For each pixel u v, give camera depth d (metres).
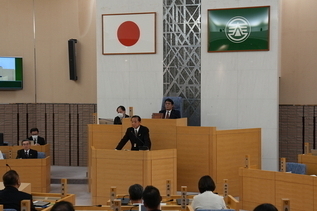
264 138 11.34
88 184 10.97
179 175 9.93
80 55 14.55
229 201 6.46
